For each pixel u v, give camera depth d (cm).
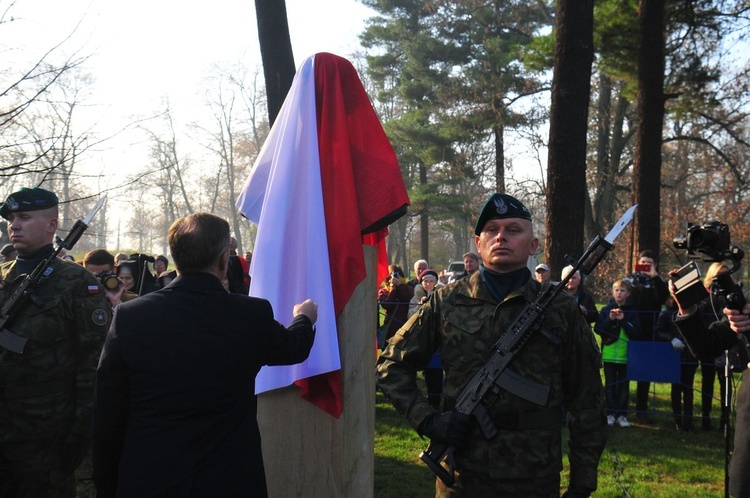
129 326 254
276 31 779
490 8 3116
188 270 266
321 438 317
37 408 364
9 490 372
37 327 365
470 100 2953
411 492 564
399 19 3331
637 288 804
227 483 244
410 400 287
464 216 3453
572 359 280
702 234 325
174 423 244
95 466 258
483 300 286
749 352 332
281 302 319
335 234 322
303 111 335
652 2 1424
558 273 1021
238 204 359
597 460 275
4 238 930
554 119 1039
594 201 3259
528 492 267
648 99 1433
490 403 272
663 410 896
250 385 261
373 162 336
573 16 1032
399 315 890
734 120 2245
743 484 327
